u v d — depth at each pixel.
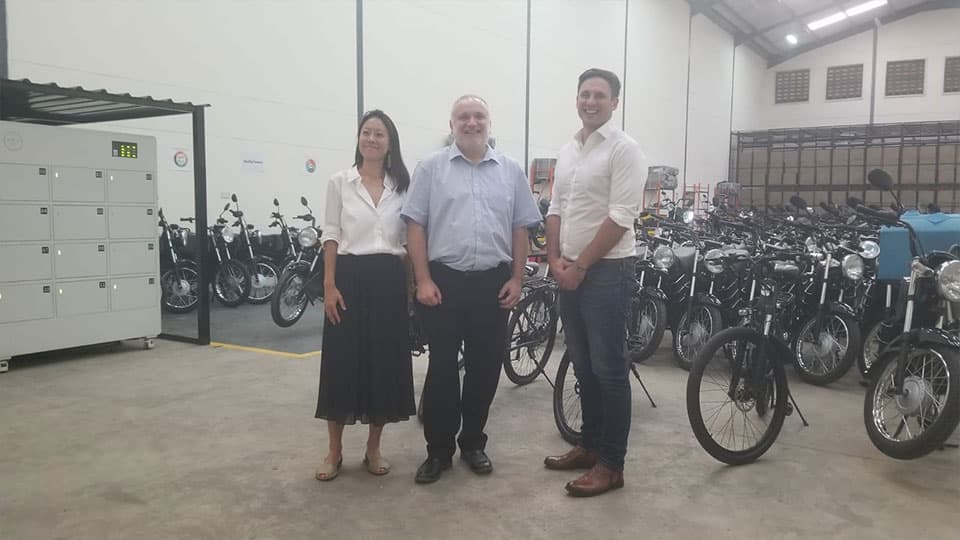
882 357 2.90
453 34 10.52
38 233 4.41
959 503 2.42
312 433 3.14
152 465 2.73
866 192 18.38
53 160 4.47
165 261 6.64
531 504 2.40
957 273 2.67
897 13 19.23
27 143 4.34
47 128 4.44
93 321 4.71
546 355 4.19
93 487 2.52
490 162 2.63
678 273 4.65
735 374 2.86
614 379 2.48
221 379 4.11
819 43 20.72
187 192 7.07
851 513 2.34
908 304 2.84
